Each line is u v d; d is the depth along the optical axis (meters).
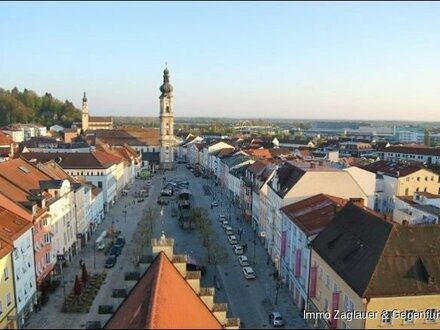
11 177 67.88
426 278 40.78
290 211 64.44
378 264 40.97
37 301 58.94
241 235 92.56
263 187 87.06
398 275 40.59
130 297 30.44
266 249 82.62
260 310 58.00
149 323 21.23
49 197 68.50
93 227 95.44
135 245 84.88
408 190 105.00
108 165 116.38
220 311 33.03
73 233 78.75
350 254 45.62
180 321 24.97
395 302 39.59
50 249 65.38
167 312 24.31
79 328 53.16
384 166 118.75
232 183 130.75
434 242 43.09
